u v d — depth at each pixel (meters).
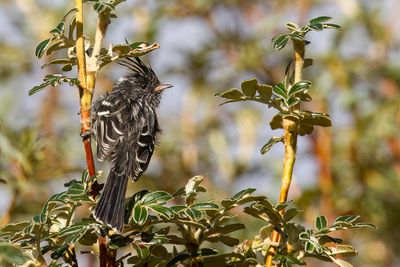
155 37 13.96
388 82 14.12
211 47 14.51
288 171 7.10
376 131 13.31
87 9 13.43
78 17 7.18
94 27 13.42
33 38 14.27
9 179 11.46
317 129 13.35
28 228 6.45
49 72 14.20
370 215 13.26
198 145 13.96
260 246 7.10
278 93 6.93
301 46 7.14
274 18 14.11
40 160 11.51
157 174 13.57
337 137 13.80
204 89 14.30
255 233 11.20
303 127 7.34
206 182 13.55
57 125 13.96
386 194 13.45
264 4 15.17
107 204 6.88
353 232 13.27
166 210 6.59
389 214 13.35
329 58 13.72
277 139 7.21
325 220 6.95
